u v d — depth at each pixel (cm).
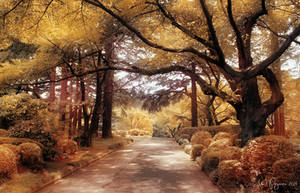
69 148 1294
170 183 738
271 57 1002
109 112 2780
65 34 1101
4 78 1114
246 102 1203
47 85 1958
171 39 1412
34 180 695
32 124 1092
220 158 793
